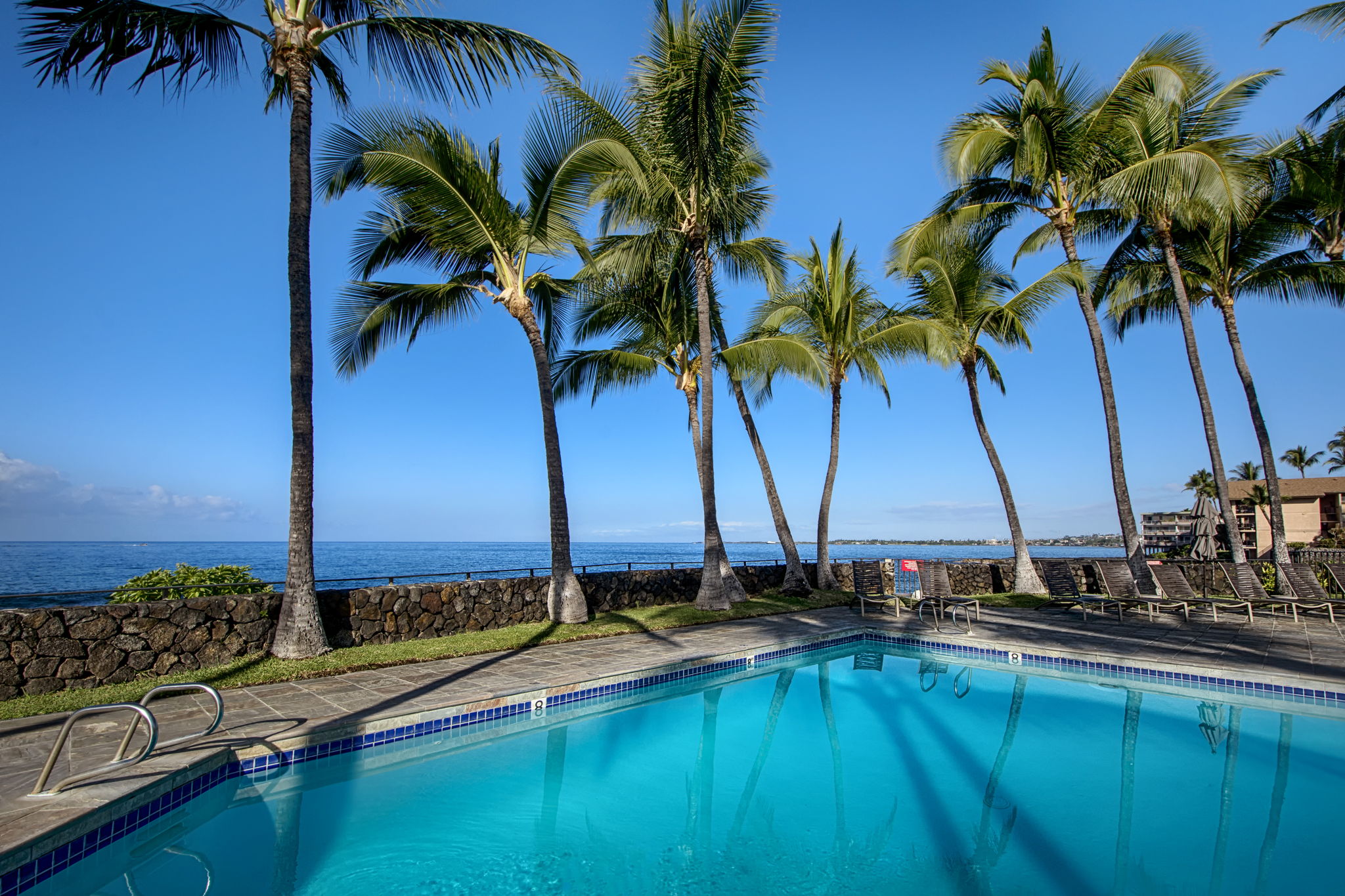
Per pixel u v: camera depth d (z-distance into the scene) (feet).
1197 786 15.70
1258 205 44.01
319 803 14.55
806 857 12.37
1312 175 40.83
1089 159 41.83
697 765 17.40
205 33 25.20
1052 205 44.70
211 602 23.15
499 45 28.40
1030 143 39.75
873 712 22.30
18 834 10.30
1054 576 40.98
